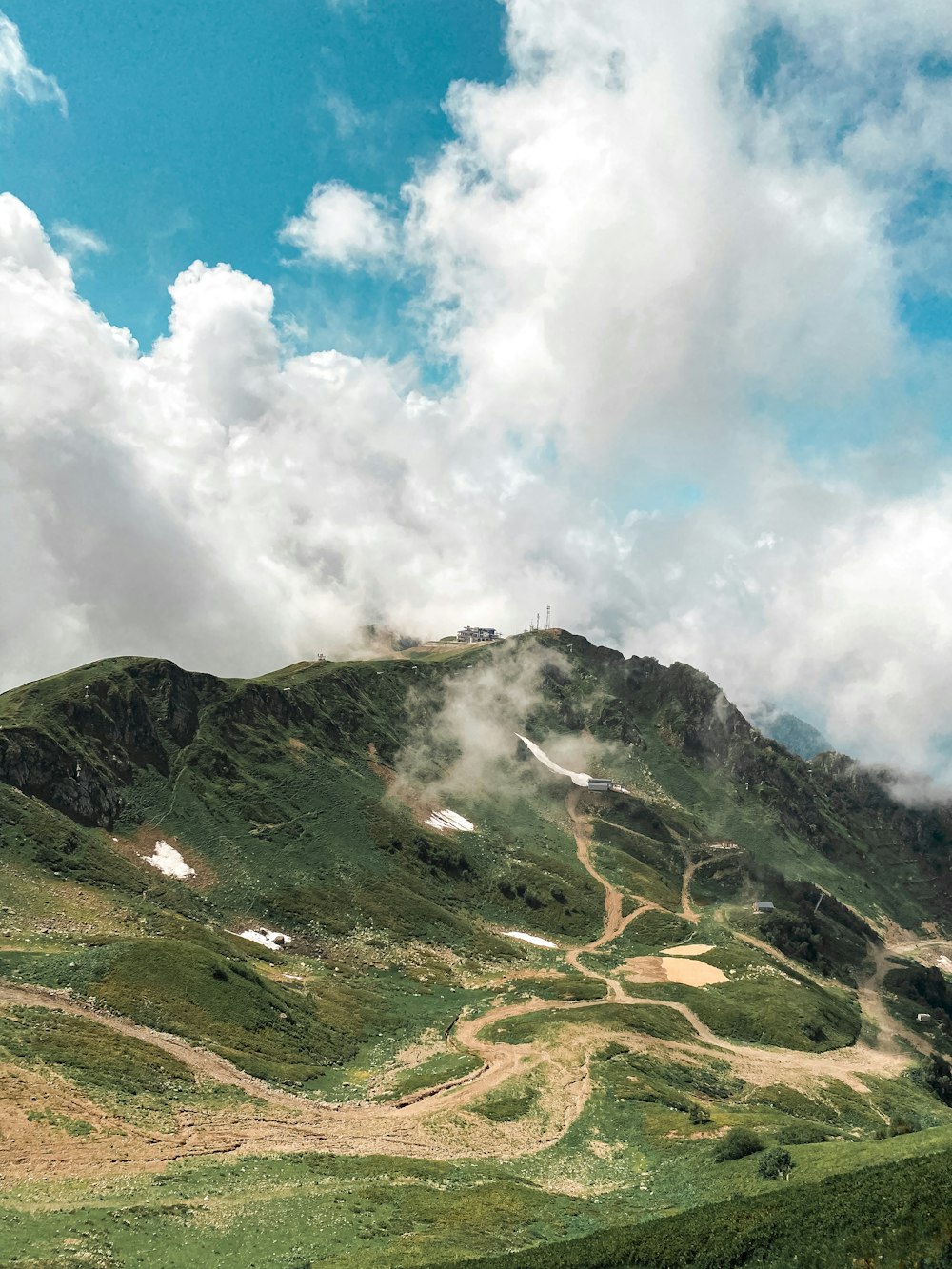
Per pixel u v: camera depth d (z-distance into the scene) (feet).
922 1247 133.49
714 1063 408.05
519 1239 188.14
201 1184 192.85
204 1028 314.14
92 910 445.78
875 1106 400.06
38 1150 191.62
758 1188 205.87
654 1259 153.48
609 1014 449.48
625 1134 282.36
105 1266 145.18
